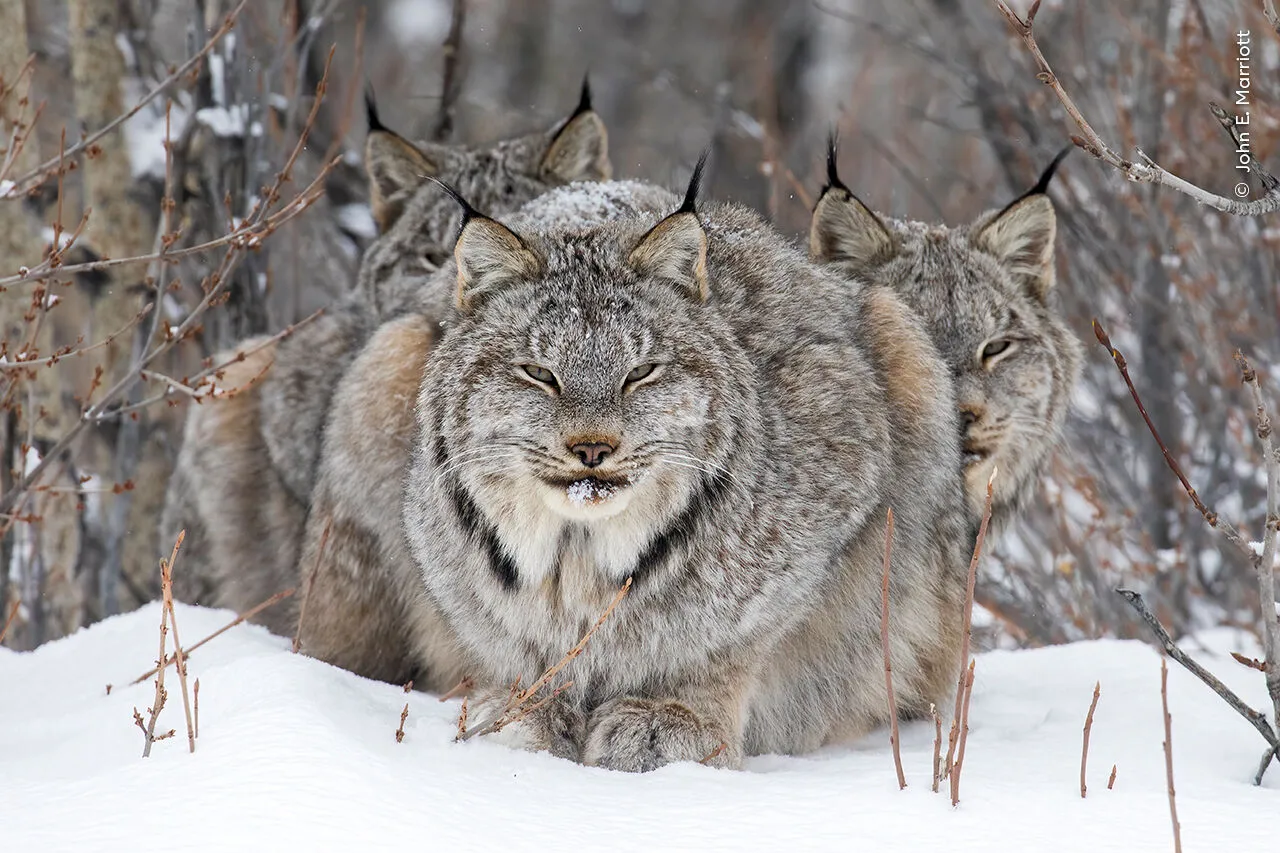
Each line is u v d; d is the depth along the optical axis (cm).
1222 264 1498
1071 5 1670
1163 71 1517
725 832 679
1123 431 1552
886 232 1167
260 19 1611
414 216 1318
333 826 646
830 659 953
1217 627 1382
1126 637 1389
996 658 1127
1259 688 997
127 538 1412
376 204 1374
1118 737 874
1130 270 1512
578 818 695
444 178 1334
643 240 862
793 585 881
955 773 715
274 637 1098
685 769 791
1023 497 1185
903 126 2242
